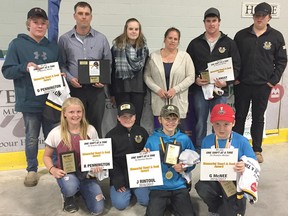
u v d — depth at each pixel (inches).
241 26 191.8
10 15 166.2
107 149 93.5
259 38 125.5
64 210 97.9
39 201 103.9
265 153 147.0
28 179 114.0
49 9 121.4
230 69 122.5
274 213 96.7
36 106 108.0
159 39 181.3
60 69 112.2
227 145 88.2
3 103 124.9
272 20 194.9
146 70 122.3
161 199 91.7
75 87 113.1
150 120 138.0
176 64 119.6
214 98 128.6
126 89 118.6
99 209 94.3
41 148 131.8
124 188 98.1
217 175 85.3
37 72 102.8
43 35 104.7
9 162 129.7
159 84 120.6
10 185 115.2
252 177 81.8
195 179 119.4
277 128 161.6
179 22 181.8
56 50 108.6
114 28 174.4
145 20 177.2
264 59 126.3
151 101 126.2
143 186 90.2
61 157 93.0
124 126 98.4
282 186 114.3
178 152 91.7
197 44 126.2
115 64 117.3
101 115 118.0
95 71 110.8
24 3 166.2
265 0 190.4
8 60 102.8
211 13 119.5
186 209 89.9
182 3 179.2
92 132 99.5
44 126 114.7
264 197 106.3
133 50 115.5
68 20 168.6
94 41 112.5
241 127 137.5
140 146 100.3
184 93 122.6
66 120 95.9
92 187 96.0
